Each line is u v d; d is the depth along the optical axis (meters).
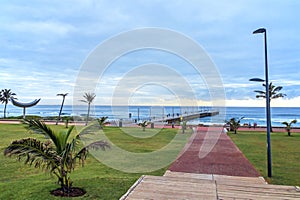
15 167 6.42
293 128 21.77
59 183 4.78
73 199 4.02
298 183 5.31
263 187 4.52
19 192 4.30
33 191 4.35
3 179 5.37
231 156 8.47
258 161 7.65
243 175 5.93
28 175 5.70
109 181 5.05
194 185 4.59
